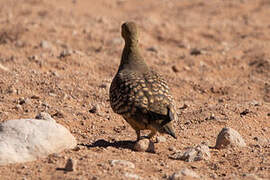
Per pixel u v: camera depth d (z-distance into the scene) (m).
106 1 76.75
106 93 33.09
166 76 39.47
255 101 33.22
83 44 49.12
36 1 70.25
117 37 51.25
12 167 18.69
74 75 37.12
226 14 67.62
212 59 45.00
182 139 23.95
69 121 27.03
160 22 61.06
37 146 19.78
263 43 50.47
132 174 17.72
